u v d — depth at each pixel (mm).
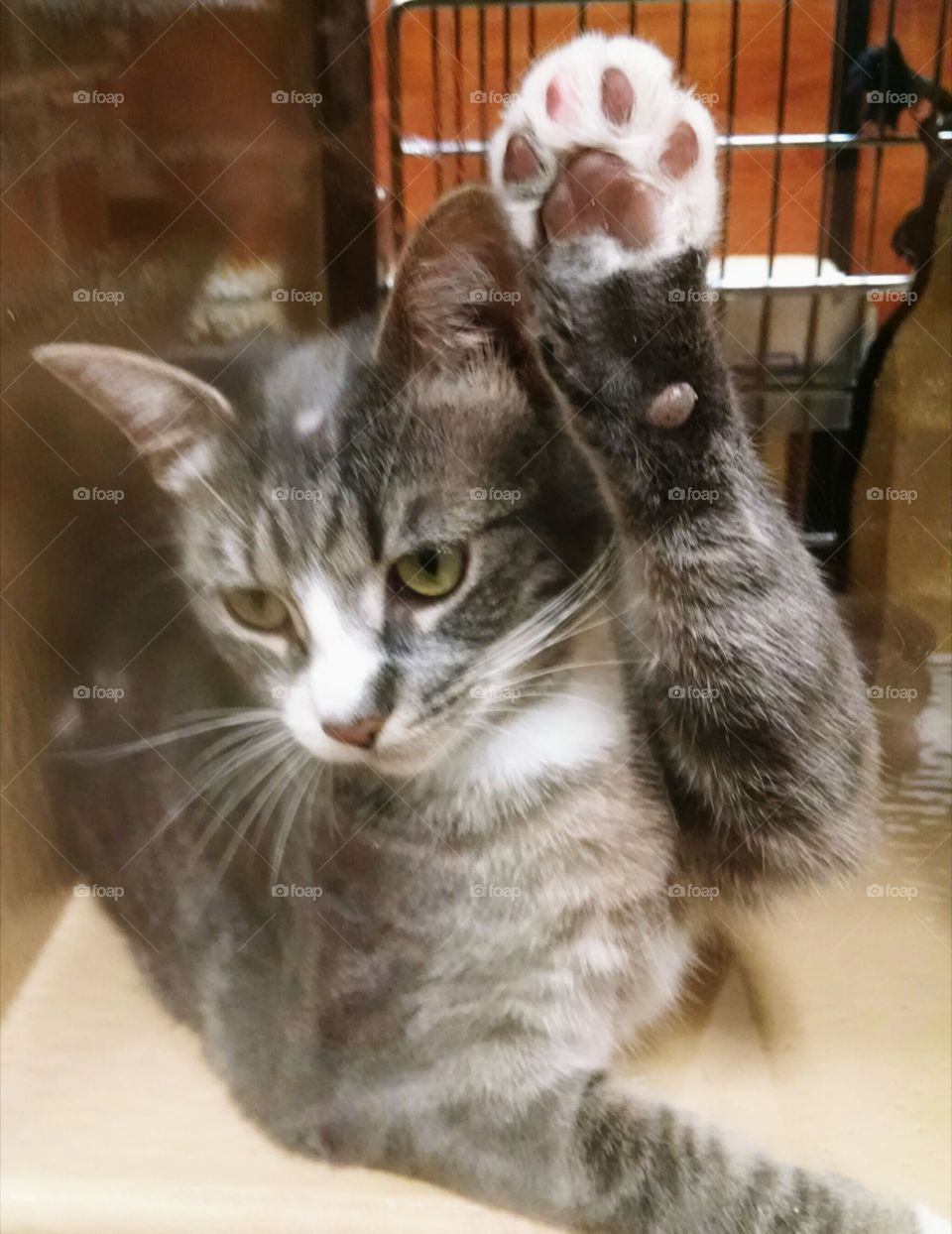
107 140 477
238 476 484
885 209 472
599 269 414
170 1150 499
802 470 496
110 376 485
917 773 530
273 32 452
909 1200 451
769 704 482
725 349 468
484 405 446
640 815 501
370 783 498
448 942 494
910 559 510
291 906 510
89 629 554
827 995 525
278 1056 507
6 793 560
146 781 556
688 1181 457
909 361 484
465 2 436
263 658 517
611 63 396
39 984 569
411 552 464
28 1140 505
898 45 450
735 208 468
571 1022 494
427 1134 481
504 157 404
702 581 463
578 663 484
